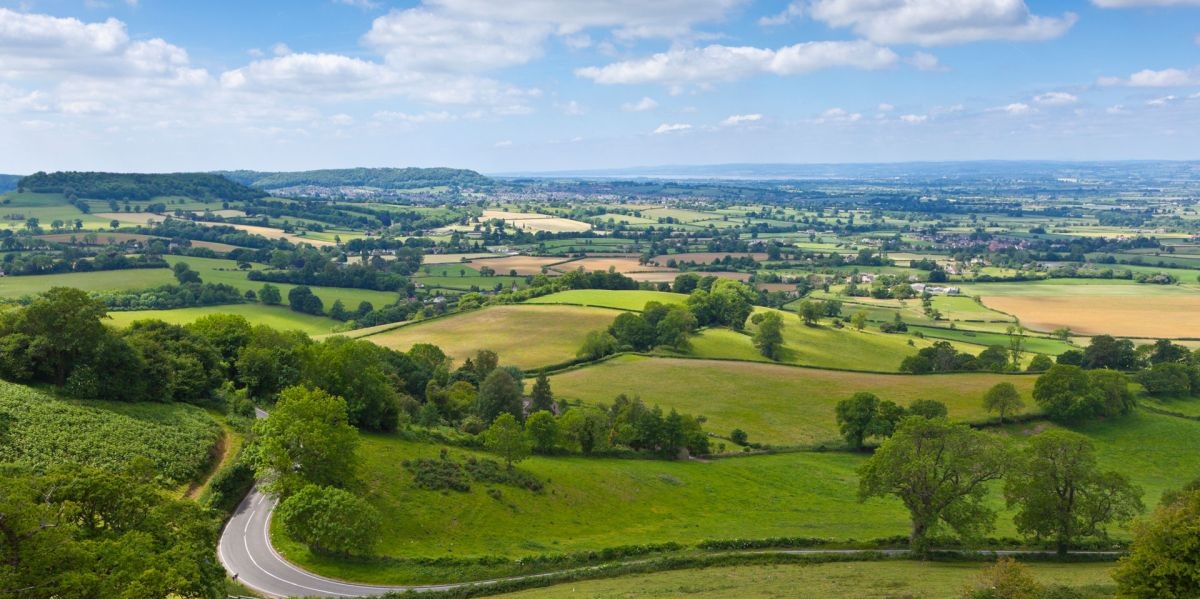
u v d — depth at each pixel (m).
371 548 63.84
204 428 82.62
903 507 91.81
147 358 88.94
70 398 79.38
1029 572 60.88
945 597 50.47
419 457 86.00
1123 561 46.00
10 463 62.72
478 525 73.69
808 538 74.25
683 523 81.75
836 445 116.06
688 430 109.94
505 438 88.56
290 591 57.28
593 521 80.06
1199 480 81.44
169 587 40.62
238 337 111.06
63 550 37.62
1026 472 69.69
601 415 110.38
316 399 77.81
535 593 57.31
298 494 64.12
